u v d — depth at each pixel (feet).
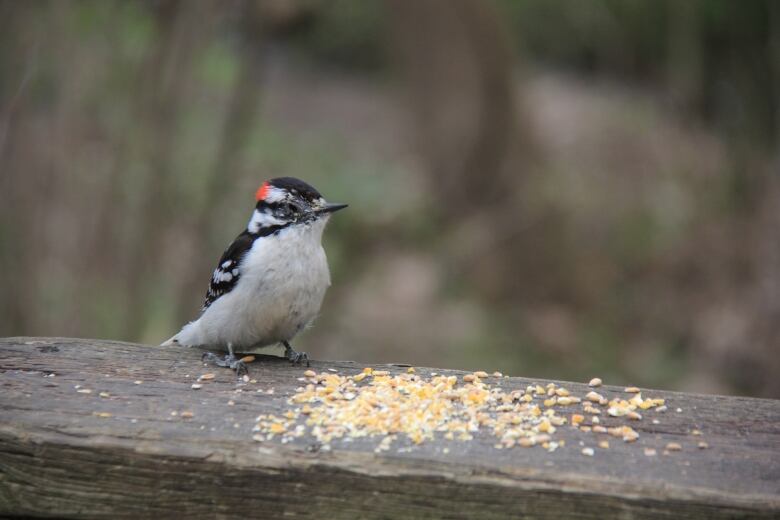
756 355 50.80
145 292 43.42
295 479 15.56
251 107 52.11
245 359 20.99
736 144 60.80
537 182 60.18
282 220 23.25
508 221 58.49
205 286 45.47
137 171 43.83
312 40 78.95
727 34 64.54
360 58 84.53
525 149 63.00
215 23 46.47
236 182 52.24
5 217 40.47
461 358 50.57
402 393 19.13
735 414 17.95
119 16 43.42
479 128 62.59
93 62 42.42
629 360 52.01
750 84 63.57
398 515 15.43
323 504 15.56
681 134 61.82
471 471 15.37
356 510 15.49
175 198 45.29
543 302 56.29
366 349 51.01
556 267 56.70
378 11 74.54
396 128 73.15
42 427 16.31
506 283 56.80
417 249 60.18
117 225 42.78
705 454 16.26
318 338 51.65
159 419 16.96
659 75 67.82
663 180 59.67
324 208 23.50
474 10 61.77
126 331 42.57
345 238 60.03
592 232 57.57
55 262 41.83
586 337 53.21
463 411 17.90
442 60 63.77
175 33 43.88
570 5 68.28
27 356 19.72
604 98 68.49
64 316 41.50
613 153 61.31
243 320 23.04
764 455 16.28
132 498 15.92
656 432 17.15
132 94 43.45
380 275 57.31
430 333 52.19
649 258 56.65
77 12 42.68
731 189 58.95
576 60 78.84
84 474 15.96
